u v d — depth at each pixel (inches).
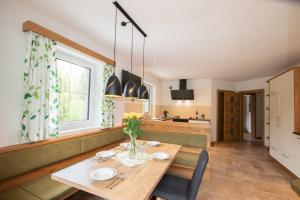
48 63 76.7
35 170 71.6
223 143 229.0
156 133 135.3
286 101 132.2
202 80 237.0
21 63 69.2
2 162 59.9
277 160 145.9
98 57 108.7
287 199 89.1
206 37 98.7
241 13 72.7
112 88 76.2
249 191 96.7
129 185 48.0
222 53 127.2
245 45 109.7
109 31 95.4
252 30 88.4
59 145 81.6
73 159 87.7
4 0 63.5
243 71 186.5
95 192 45.3
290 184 105.3
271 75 206.4
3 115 64.1
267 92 214.5
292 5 66.1
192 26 85.8
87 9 74.0
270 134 163.0
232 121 247.8
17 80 68.0
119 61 139.6
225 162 147.6
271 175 120.0
